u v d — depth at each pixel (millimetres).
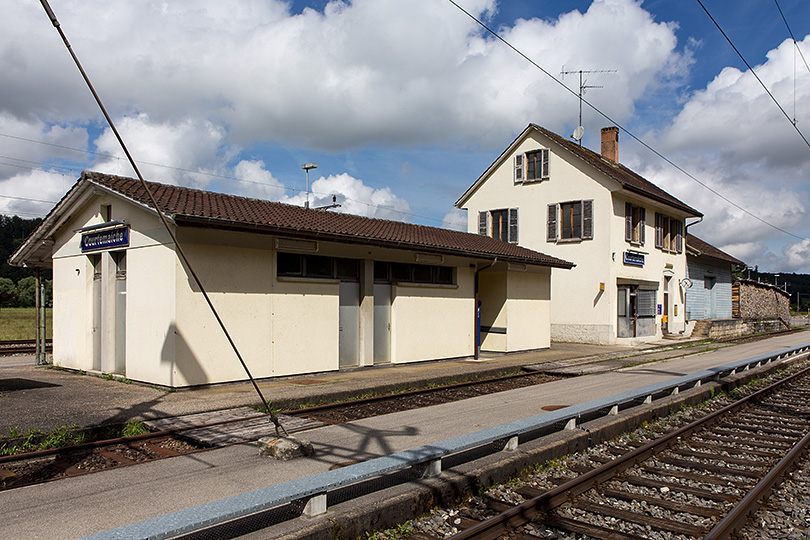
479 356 18672
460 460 6582
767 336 32688
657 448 7680
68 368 14094
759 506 5695
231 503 4355
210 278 11188
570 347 22609
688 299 31922
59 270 14523
